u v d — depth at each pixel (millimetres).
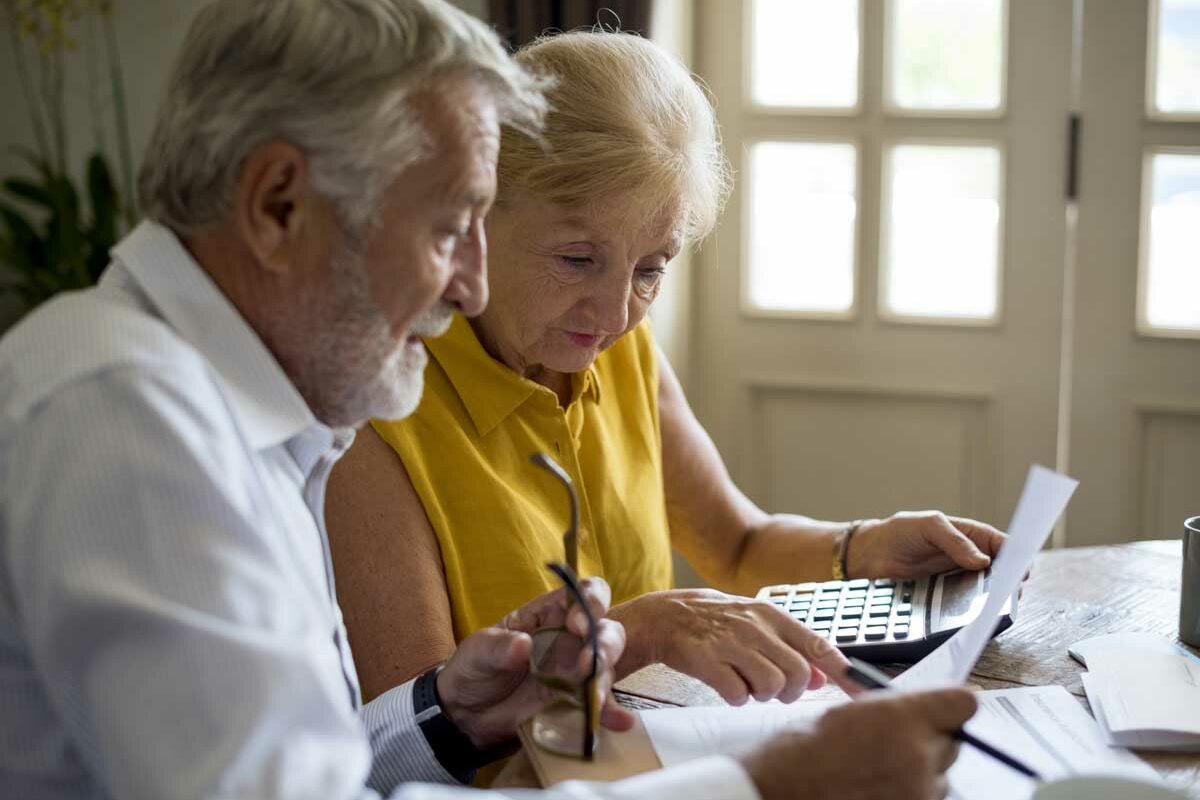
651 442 1407
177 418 666
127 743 607
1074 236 2311
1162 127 2234
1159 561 1374
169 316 746
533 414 1238
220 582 638
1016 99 2295
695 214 1272
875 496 2504
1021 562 898
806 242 2463
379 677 1086
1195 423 2305
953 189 2363
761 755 724
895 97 2363
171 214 758
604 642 900
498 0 2246
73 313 710
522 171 1126
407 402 839
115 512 632
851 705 741
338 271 749
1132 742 874
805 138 2410
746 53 2418
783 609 1044
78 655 622
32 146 2713
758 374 2520
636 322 1239
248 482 720
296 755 625
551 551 1209
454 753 942
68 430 645
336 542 1106
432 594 1117
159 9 2594
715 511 1503
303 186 730
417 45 740
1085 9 2234
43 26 2637
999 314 2367
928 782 717
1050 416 2375
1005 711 941
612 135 1120
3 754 687
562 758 846
